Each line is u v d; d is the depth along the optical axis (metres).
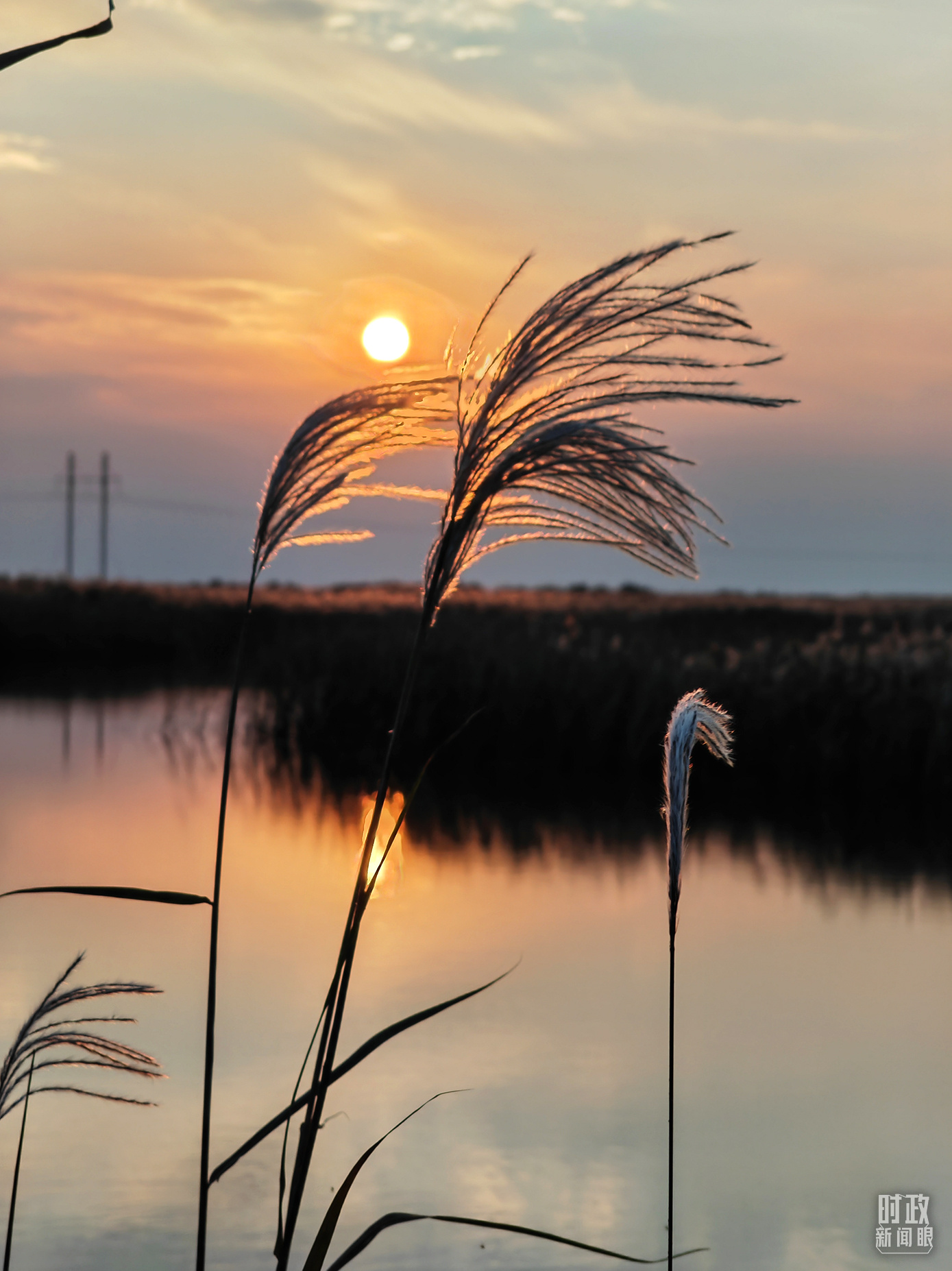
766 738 16.98
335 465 2.34
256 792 14.95
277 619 42.34
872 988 7.82
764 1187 5.21
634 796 15.23
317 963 8.20
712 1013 7.34
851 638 29.34
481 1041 6.86
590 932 8.99
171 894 2.24
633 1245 4.74
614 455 2.07
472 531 2.31
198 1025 7.04
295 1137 5.69
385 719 19.41
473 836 12.57
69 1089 2.86
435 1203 5.09
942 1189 5.19
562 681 18.41
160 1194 5.19
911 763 16.22
